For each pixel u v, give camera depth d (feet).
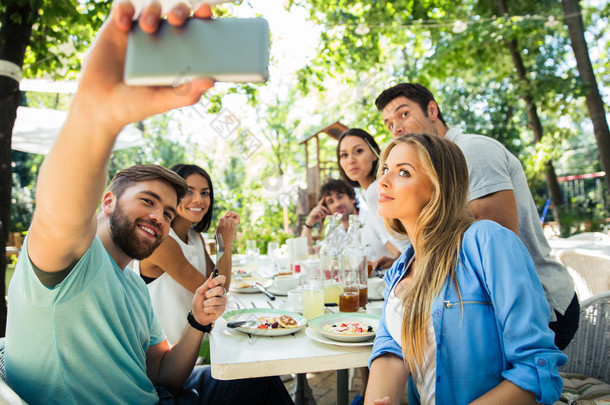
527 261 3.18
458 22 16.15
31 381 3.16
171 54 1.48
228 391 4.71
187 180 6.71
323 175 23.57
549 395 2.72
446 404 3.11
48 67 13.39
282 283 6.42
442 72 23.22
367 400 3.43
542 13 20.72
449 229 3.51
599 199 48.39
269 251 11.44
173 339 5.98
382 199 3.79
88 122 1.83
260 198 29.17
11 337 3.07
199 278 6.03
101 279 3.31
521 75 23.31
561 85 21.22
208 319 4.34
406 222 3.88
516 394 2.81
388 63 26.99
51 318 3.00
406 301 3.44
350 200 10.55
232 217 7.08
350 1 18.51
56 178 2.06
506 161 5.11
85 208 2.21
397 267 4.12
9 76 8.47
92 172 2.04
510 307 2.98
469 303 3.18
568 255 8.68
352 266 5.33
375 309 4.91
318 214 10.53
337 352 3.76
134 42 1.49
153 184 3.88
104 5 11.75
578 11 19.65
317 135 23.57
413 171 3.65
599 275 8.03
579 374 5.25
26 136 16.46
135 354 3.78
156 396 4.00
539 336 2.86
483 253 3.23
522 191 5.17
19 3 8.41
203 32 1.49
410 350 3.35
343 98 38.11
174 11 1.45
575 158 67.26
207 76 1.48
